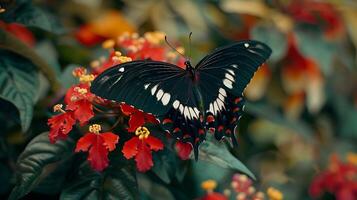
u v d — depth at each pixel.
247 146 1.03
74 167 0.71
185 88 0.70
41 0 0.96
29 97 0.74
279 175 1.03
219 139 0.69
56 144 0.71
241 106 0.70
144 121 0.69
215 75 0.71
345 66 1.02
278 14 0.97
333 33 0.97
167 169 0.71
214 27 0.99
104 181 0.70
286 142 1.09
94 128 0.69
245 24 0.98
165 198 0.82
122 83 0.68
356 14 0.98
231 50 0.71
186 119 0.69
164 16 0.98
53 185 0.74
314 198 0.97
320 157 1.08
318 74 0.98
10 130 0.80
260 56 0.71
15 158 0.79
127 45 0.75
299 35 0.95
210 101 0.70
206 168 0.85
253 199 0.80
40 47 0.91
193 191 0.82
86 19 0.98
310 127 1.04
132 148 0.69
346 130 1.09
